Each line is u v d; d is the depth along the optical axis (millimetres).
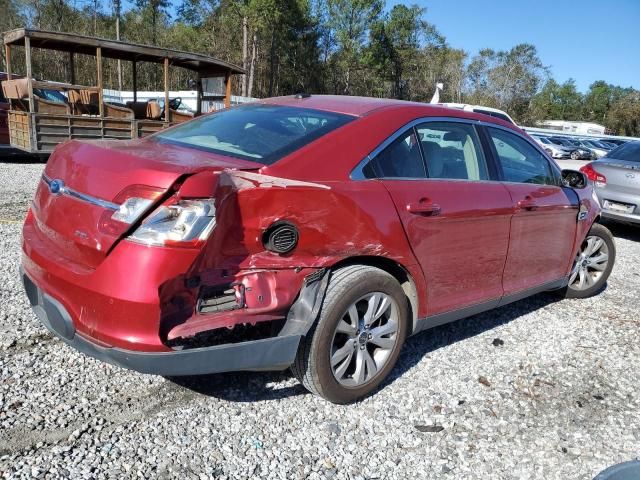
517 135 4203
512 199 3787
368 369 3064
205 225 2322
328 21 60844
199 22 55688
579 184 4688
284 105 3564
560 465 2713
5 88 12008
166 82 12898
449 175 3510
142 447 2543
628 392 3482
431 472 2580
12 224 6176
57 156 2889
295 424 2834
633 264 6844
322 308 2777
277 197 2559
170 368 2414
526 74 77688
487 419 3043
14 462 2359
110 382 3053
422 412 3057
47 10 48500
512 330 4324
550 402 3279
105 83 44125
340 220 2770
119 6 47094
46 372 3084
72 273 2441
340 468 2543
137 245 2299
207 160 2684
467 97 77250
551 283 4523
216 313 2482
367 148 3043
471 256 3537
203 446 2594
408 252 3096
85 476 2318
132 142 3107
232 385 3143
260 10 45344
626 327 4562
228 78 13805
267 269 2584
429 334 4102
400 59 65812
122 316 2314
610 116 83938
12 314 3748
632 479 2039
